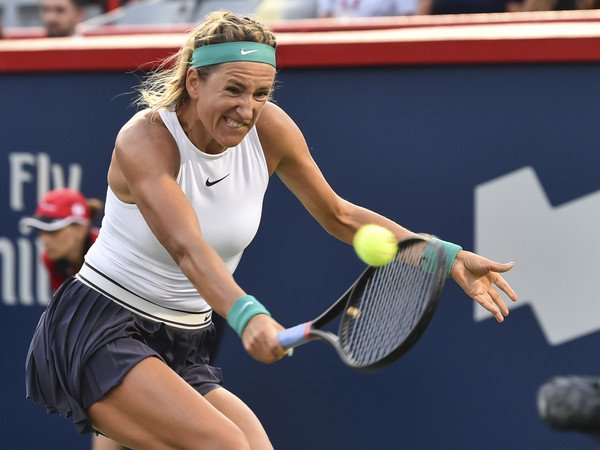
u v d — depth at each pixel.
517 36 13.63
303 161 10.11
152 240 9.49
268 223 14.51
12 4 26.56
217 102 8.64
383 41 13.95
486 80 13.81
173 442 9.05
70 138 15.02
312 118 14.32
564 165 13.70
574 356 13.73
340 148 14.29
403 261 8.39
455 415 14.05
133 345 9.49
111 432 9.45
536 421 13.80
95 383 9.41
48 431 15.16
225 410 9.96
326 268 14.36
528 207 13.83
